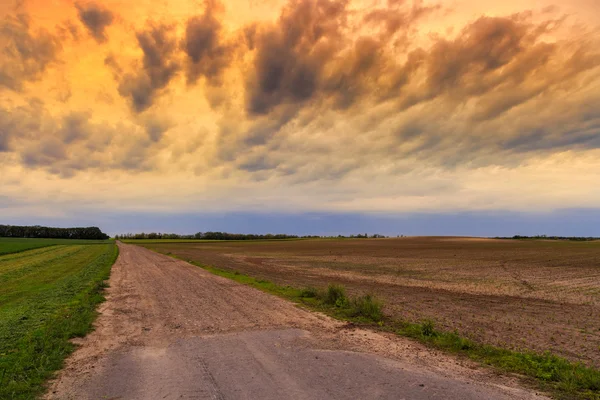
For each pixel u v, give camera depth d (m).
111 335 9.14
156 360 7.11
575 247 68.50
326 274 25.89
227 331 9.44
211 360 7.03
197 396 5.32
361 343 8.28
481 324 10.55
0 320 10.18
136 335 9.13
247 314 11.62
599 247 67.12
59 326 9.38
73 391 5.59
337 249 70.06
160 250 68.69
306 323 10.35
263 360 7.00
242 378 6.04
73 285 17.53
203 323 10.38
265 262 38.62
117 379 6.09
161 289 17.47
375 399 5.17
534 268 30.22
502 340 8.82
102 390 5.62
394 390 5.50
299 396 5.29
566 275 24.91
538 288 18.64
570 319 11.34
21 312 11.26
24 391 5.56
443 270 28.91
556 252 53.09
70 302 13.06
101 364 6.91
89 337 8.95
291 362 6.87
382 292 17.05
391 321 10.72
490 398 5.25
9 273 24.05
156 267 30.22
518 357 7.23
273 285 18.86
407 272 27.31
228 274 24.83
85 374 6.36
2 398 5.29
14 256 42.00
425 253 54.34
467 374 6.29
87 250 58.78
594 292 17.33
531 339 8.93
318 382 5.84
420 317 11.43
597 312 12.51
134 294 15.95
